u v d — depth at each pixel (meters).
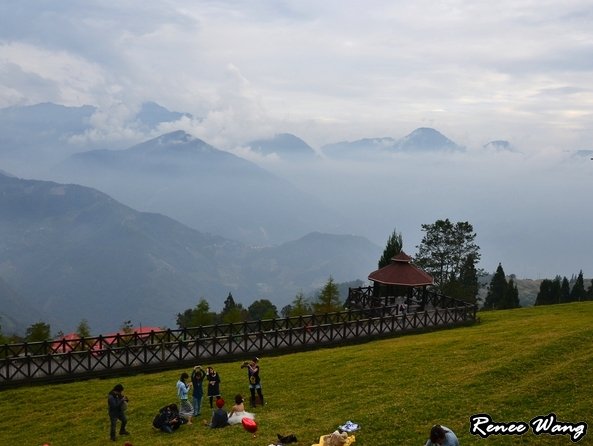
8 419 26.94
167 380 31.75
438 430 14.14
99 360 33.41
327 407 23.06
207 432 21.48
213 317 61.81
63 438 23.50
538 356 25.42
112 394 22.44
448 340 34.66
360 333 40.66
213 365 34.81
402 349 33.16
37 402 28.88
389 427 19.44
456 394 21.97
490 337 33.88
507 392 21.44
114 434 22.28
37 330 52.28
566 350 26.12
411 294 50.75
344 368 29.77
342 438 18.02
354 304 53.59
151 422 24.23
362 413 21.25
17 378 31.59
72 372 32.59
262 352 37.06
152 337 37.66
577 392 20.48
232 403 25.91
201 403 25.94
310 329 39.03
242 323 39.78
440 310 44.25
